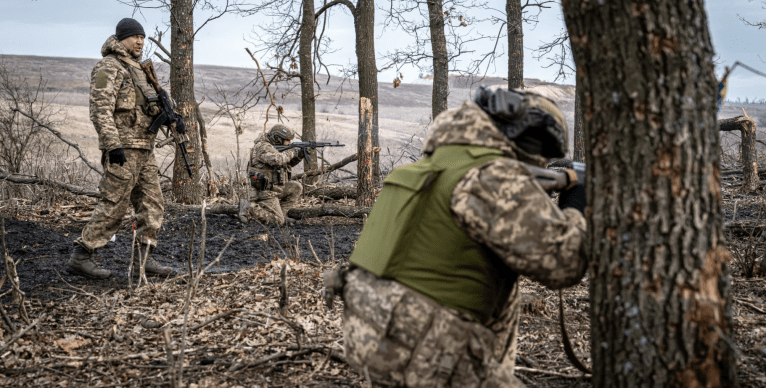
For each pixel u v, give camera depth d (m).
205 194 9.03
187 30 7.80
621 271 1.60
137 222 4.39
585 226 1.65
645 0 1.50
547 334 3.06
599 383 1.70
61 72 98.31
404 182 1.62
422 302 1.53
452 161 1.56
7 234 5.38
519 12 10.02
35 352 2.79
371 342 1.56
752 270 3.99
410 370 1.53
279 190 7.08
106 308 3.54
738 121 8.30
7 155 8.23
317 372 2.59
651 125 1.53
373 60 9.38
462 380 1.53
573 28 1.66
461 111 1.64
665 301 1.54
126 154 4.11
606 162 1.61
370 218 1.73
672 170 1.53
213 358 2.74
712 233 1.55
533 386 2.38
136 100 4.11
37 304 3.62
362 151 7.76
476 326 1.55
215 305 3.59
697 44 1.54
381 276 1.57
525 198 1.45
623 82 1.55
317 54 12.19
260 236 6.09
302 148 7.23
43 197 7.30
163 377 2.53
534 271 1.46
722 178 9.84
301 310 3.49
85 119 33.88
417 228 1.57
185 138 4.73
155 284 4.12
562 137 1.67
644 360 1.57
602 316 1.66
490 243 1.46
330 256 5.25
